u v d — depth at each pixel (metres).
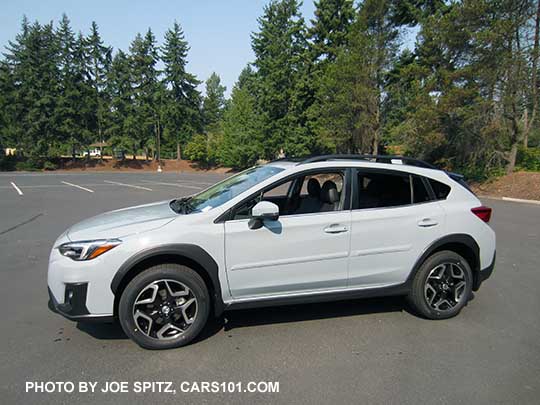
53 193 15.98
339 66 20.45
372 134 21.08
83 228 3.21
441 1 23.08
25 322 3.53
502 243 6.85
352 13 26.81
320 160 3.53
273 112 31.05
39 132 40.03
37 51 39.47
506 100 14.82
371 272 3.44
